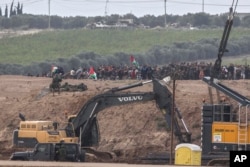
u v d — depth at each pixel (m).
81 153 194.12
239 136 198.88
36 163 170.00
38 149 191.50
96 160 199.38
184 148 184.00
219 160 191.75
